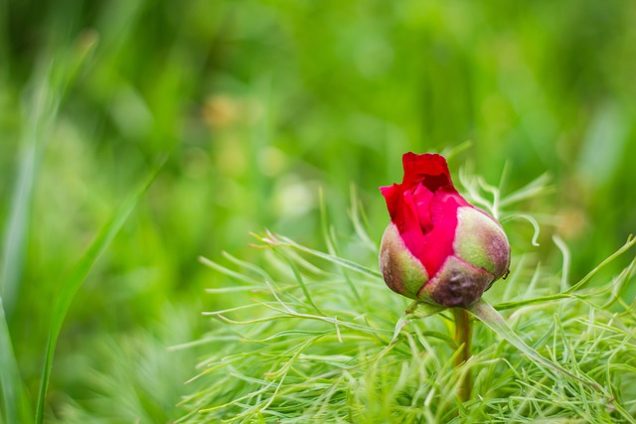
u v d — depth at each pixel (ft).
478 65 3.61
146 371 2.43
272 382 1.97
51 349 2.14
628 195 3.28
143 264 2.95
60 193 3.19
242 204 3.16
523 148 3.38
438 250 1.84
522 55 3.90
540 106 3.61
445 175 1.86
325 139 3.63
